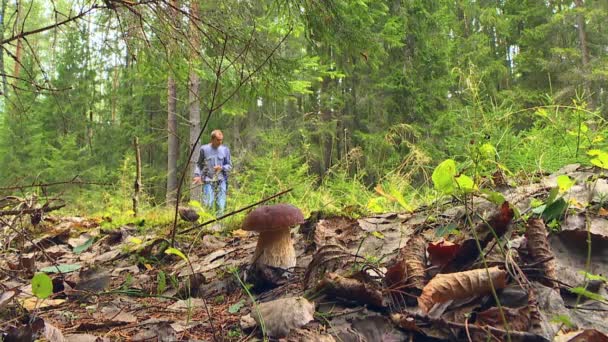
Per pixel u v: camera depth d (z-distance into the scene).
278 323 1.49
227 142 15.91
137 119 18.34
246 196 6.04
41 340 1.58
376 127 12.73
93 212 6.70
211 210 5.25
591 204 2.09
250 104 4.82
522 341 1.19
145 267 3.08
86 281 2.53
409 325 1.35
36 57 2.91
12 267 2.94
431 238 2.13
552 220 1.93
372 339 1.36
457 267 1.60
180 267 2.88
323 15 3.82
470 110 3.84
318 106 14.30
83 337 1.68
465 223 1.93
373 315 1.49
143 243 3.34
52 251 3.81
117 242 4.14
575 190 2.28
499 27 17.09
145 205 6.31
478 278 1.37
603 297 1.33
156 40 3.89
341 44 4.13
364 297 1.57
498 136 3.60
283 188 5.59
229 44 3.83
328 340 1.34
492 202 1.81
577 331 1.22
